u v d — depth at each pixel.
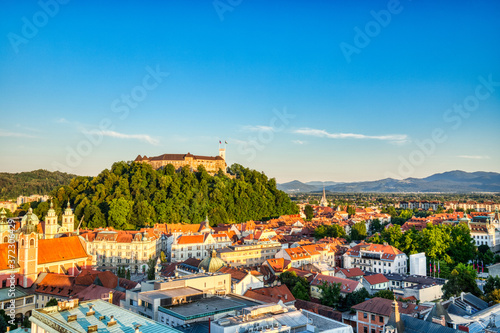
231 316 101.56
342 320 145.50
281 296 155.88
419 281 194.62
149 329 86.31
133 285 166.12
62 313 97.50
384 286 195.25
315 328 97.81
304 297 167.88
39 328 94.44
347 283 175.38
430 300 183.12
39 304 166.62
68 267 193.75
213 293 128.12
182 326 101.81
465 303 139.50
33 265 175.75
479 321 116.06
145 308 113.12
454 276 172.75
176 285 123.56
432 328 100.44
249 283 166.38
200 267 183.88
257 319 94.50
